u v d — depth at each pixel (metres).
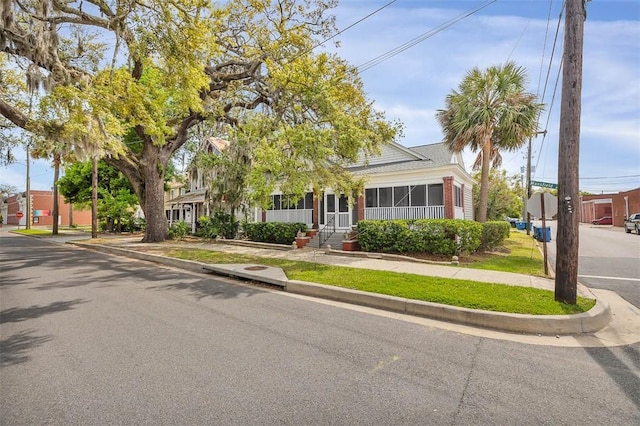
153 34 10.58
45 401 3.06
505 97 15.48
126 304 6.50
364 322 5.47
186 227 23.08
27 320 5.47
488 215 29.78
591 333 5.02
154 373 3.61
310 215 19.77
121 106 11.08
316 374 3.61
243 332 4.93
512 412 2.93
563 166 5.95
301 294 7.51
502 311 5.42
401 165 17.89
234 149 18.14
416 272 8.90
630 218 27.91
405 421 2.78
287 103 13.11
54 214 30.16
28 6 10.38
